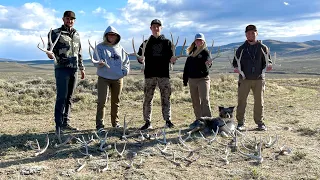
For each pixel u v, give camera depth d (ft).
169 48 26.86
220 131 25.38
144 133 26.11
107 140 23.90
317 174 17.20
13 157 20.29
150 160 19.67
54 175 17.30
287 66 404.36
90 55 24.63
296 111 38.96
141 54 26.78
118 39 26.61
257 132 26.53
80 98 47.47
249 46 26.50
